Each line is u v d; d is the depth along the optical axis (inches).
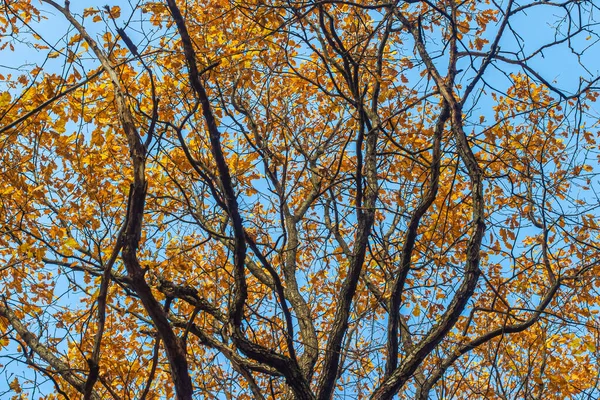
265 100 339.9
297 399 245.9
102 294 188.9
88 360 187.2
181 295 263.4
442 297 302.5
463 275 252.4
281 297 247.4
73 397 308.5
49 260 295.3
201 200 328.8
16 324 279.0
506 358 327.9
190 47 210.8
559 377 304.3
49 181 292.7
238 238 233.3
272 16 267.7
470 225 254.1
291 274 318.3
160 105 311.6
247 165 324.2
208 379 301.9
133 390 305.1
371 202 283.3
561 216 265.0
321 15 262.7
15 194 280.7
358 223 279.1
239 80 301.0
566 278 275.7
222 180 224.1
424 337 254.5
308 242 341.7
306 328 296.8
